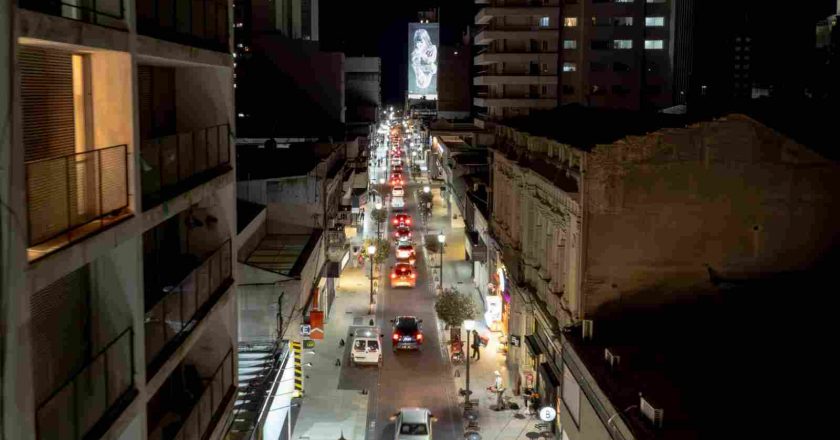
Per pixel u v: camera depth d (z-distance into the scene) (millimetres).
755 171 29656
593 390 24734
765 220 29844
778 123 32188
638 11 112375
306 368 44938
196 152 18531
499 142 55875
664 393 23109
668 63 113562
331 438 36000
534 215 40656
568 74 112688
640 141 29672
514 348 44156
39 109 12539
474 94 150500
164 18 16562
